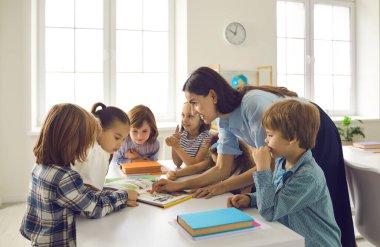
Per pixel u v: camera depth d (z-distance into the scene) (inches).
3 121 146.4
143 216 47.5
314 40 204.7
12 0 144.3
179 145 85.1
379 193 64.5
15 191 149.1
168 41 174.4
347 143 190.4
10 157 147.9
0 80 145.0
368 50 205.6
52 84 161.5
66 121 45.1
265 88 61.3
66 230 45.4
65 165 45.7
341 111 211.9
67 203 44.4
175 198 54.7
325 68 207.8
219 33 163.5
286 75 198.7
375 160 96.3
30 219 47.9
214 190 57.8
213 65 157.5
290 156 48.6
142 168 75.1
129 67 170.4
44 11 159.0
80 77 164.2
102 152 55.7
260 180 46.0
